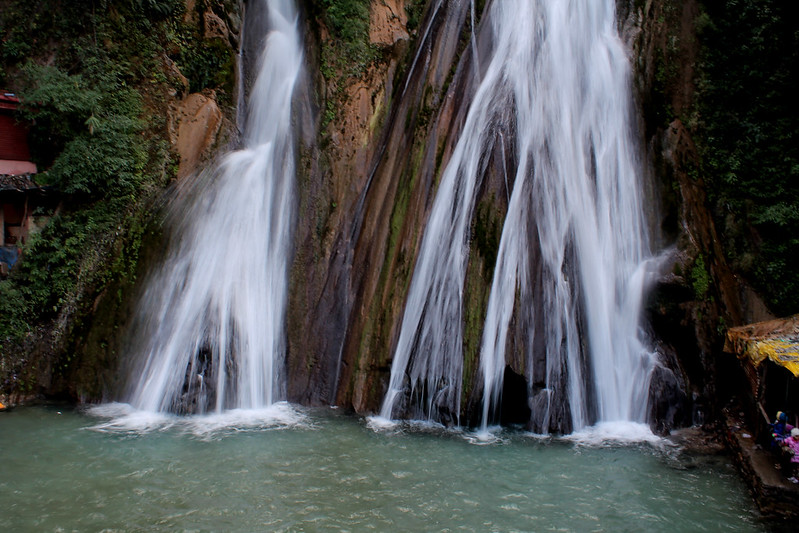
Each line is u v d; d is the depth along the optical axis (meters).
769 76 15.68
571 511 9.23
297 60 17.02
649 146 14.31
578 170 13.82
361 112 15.91
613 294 13.27
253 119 16.72
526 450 11.23
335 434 11.86
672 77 15.43
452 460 10.80
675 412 12.35
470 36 15.65
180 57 16.59
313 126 16.06
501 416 12.45
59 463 10.48
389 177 14.91
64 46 16.22
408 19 17.05
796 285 14.64
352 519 8.91
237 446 11.26
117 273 14.23
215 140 15.80
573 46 14.73
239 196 14.99
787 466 9.71
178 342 13.23
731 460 11.02
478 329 12.45
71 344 13.93
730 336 12.02
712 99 15.73
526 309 12.41
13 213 15.25
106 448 11.09
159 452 10.95
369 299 13.82
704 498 9.68
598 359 12.71
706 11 16.09
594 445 11.48
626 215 13.81
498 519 8.98
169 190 15.16
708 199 15.04
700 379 12.60
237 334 13.53
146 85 16.05
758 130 15.46
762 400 10.85
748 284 14.68
